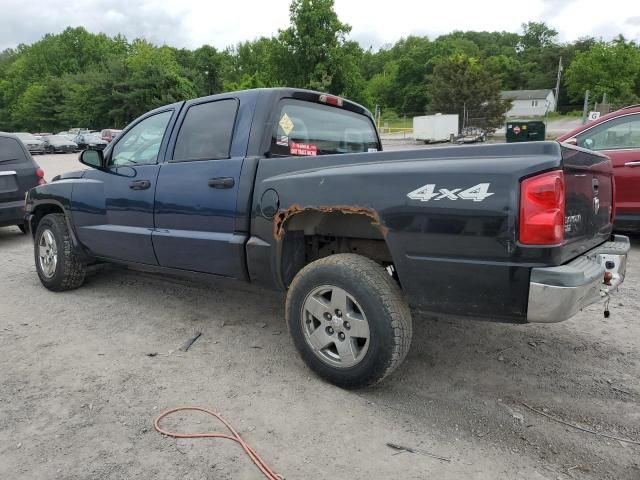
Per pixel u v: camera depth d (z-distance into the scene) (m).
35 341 3.89
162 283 5.40
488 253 2.55
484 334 4.03
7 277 5.78
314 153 3.99
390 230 2.83
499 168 2.52
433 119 41.72
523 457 2.51
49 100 78.81
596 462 2.48
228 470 2.39
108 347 3.78
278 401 3.00
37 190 5.24
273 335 3.99
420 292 2.81
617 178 6.40
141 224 4.25
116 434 2.68
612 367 3.47
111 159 4.68
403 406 2.97
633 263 5.96
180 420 2.80
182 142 4.06
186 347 3.75
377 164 2.94
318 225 3.38
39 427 2.74
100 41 100.25
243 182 3.49
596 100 63.69
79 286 5.23
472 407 2.97
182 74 71.88
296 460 2.47
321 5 48.00
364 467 2.42
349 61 49.28
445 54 91.19
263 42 83.69
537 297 2.46
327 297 3.14
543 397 3.08
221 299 4.88
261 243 3.40
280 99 3.70
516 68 98.81
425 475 2.37
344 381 3.06
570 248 2.73
